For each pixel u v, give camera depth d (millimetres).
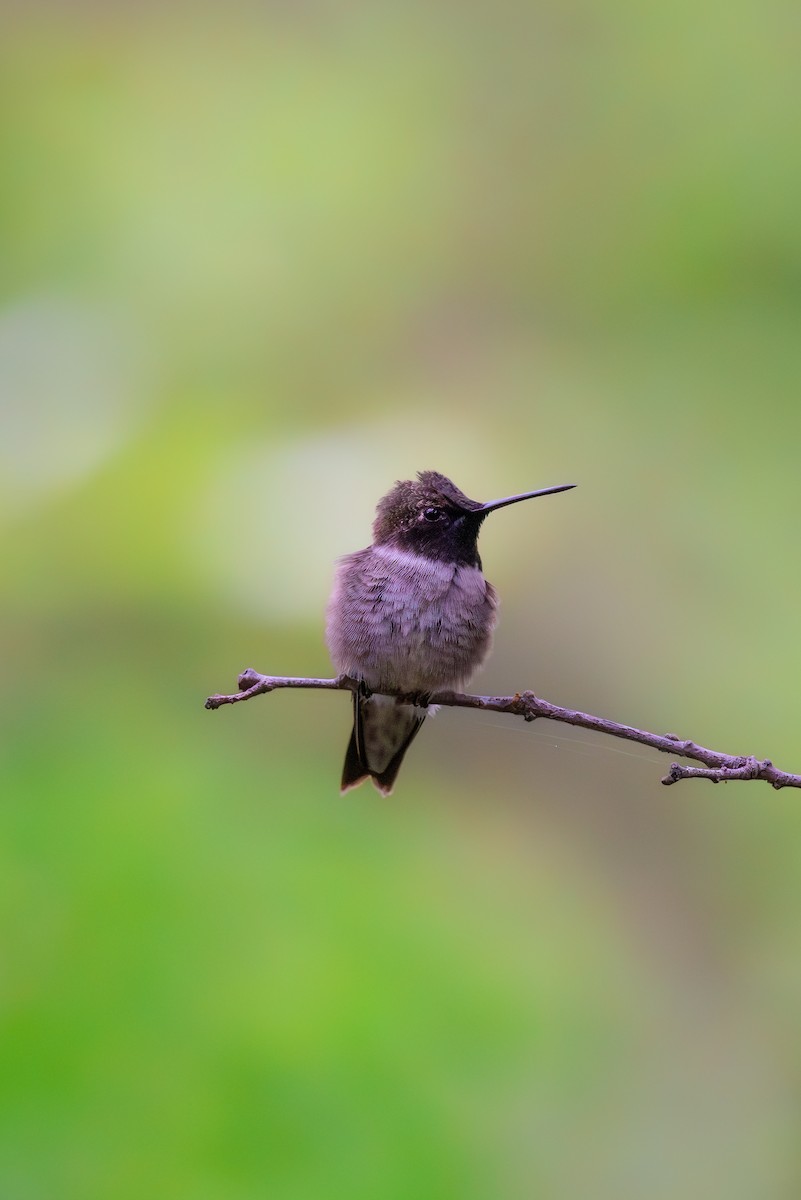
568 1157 7477
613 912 12203
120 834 6941
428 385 13469
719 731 12180
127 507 10594
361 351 13320
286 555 10430
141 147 13578
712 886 12531
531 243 14117
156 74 13898
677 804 12500
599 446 13258
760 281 13602
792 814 12453
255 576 10297
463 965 7062
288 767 7898
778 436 13016
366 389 13117
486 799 12367
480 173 14273
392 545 7488
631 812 12523
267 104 13961
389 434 12492
